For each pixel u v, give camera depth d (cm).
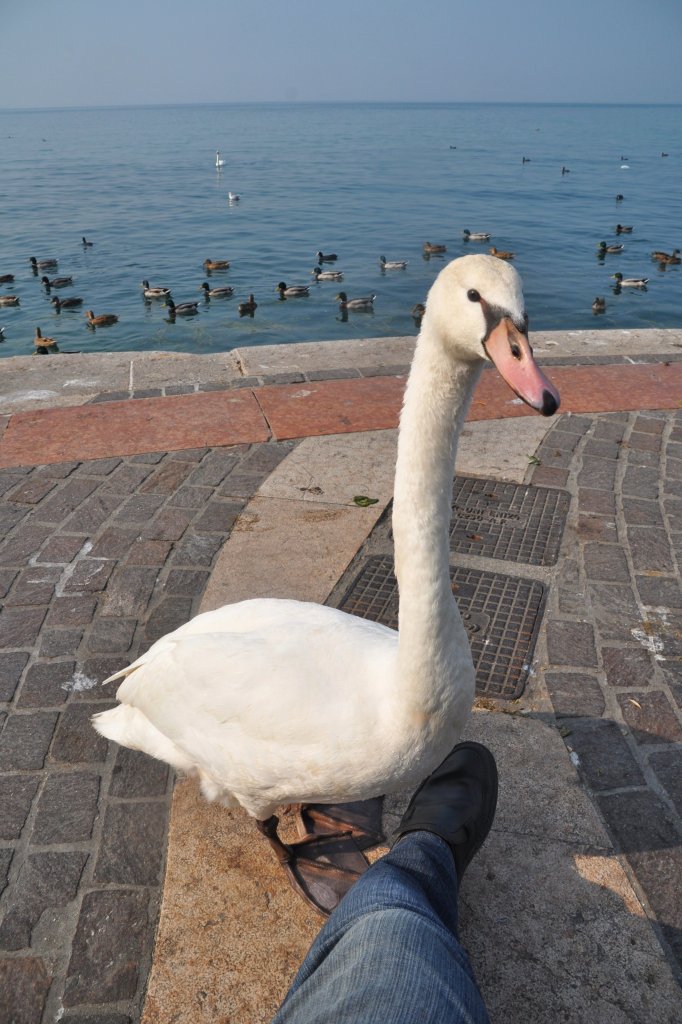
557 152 4541
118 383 333
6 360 362
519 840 146
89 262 1485
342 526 233
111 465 266
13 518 238
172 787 157
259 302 1181
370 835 150
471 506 244
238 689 130
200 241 1700
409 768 125
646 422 296
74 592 207
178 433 287
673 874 141
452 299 112
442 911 117
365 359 356
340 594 207
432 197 2392
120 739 148
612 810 152
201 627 149
